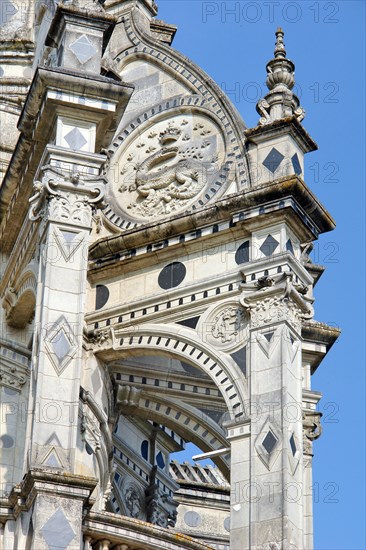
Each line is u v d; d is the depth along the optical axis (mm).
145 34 34031
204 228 31250
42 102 30172
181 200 32062
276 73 32250
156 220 32000
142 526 27984
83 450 30938
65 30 30828
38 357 28266
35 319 29062
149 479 36812
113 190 32656
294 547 27984
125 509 35875
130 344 31266
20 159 31281
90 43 30875
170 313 31078
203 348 30438
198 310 30828
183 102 33000
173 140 32781
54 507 26828
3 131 35531
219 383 30016
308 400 32781
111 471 32125
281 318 29750
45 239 29359
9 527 27312
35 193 29875
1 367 32438
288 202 30438
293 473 28641
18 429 32094
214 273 30906
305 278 30484
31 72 37531
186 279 31172
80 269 29094
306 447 32375
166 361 33094
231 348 30188
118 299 31688
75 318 28703
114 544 27766
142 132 33094
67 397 28000
